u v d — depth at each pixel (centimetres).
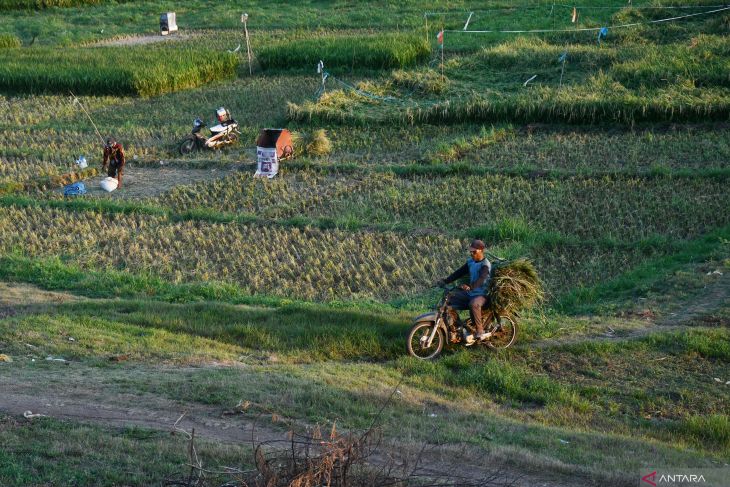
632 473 1213
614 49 5147
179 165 3944
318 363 1858
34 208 3344
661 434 1506
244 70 5831
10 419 1324
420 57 5694
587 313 2202
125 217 3256
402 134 4259
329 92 4925
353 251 2838
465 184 3481
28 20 8094
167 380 1580
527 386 1722
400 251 2786
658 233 2833
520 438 1383
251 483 1036
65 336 1916
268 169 3712
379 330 2028
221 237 3027
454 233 2923
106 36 7306
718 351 1839
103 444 1224
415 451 1259
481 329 1902
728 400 1652
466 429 1409
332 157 3978
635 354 1875
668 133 3919
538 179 3441
